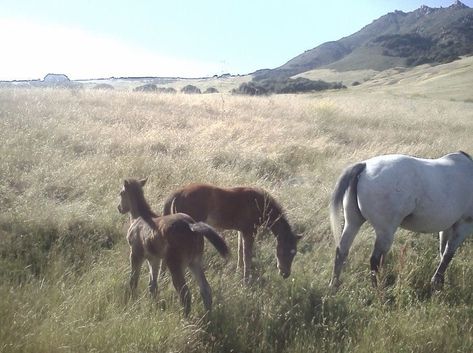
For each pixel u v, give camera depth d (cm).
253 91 4281
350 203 637
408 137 1573
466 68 7775
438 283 643
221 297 532
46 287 500
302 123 1608
